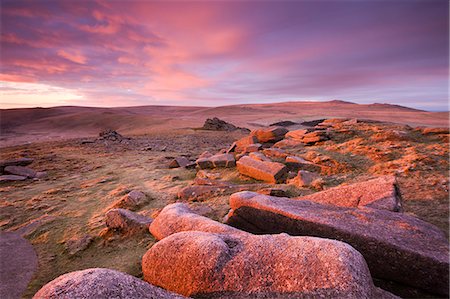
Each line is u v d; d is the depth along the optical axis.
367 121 13.75
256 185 7.52
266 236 2.82
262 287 2.23
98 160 15.78
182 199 7.50
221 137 29.20
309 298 2.04
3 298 3.77
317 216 3.86
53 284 1.94
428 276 2.87
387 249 3.11
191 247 2.75
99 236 5.52
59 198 8.79
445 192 5.29
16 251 5.21
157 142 25.14
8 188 10.26
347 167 7.83
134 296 1.91
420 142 9.34
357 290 2.00
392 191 4.51
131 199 7.50
